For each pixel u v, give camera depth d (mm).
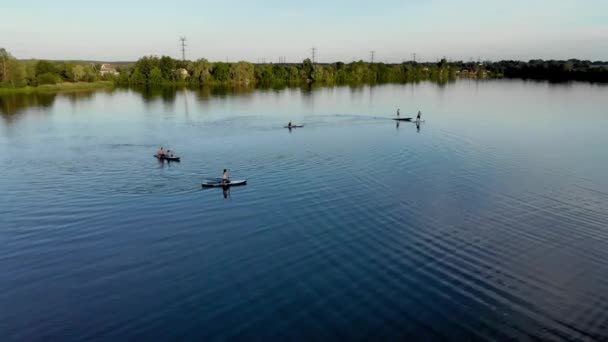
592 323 25109
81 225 38219
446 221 38719
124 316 25828
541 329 24578
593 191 46438
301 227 37531
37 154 64188
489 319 25391
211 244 34531
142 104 133750
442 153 63406
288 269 30812
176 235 36156
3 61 166875
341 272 30391
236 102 139250
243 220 39000
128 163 58594
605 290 28328
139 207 42156
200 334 24219
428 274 30125
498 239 35344
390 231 36688
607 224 38188
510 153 63281
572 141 71750
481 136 76438
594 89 192375
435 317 25562
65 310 26438
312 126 89688
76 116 106250
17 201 43969
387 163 57719
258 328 24656
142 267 31188
